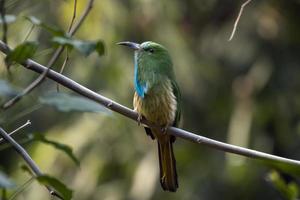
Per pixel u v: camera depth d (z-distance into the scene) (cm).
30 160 506
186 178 1537
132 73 1373
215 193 1544
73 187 1409
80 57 1380
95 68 1384
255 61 1566
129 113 622
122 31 1368
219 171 1550
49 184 427
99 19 1341
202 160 1562
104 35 1348
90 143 1423
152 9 1398
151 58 798
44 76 463
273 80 1572
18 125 1456
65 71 1383
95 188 1423
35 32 1248
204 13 1585
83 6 1268
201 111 1538
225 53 1569
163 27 1402
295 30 1595
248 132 1486
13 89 415
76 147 1408
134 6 1394
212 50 1569
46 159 1373
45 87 1344
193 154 1565
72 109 434
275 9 1589
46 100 433
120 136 1435
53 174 1384
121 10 1368
